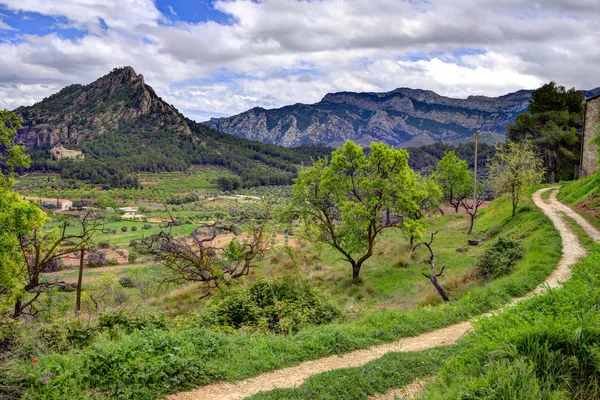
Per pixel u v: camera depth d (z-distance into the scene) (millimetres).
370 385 8141
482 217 46344
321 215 33000
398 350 10766
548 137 59062
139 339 9227
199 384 8383
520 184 34219
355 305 20797
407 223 30953
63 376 7133
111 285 28797
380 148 30438
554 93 63906
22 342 9516
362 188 30156
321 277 31703
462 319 13703
